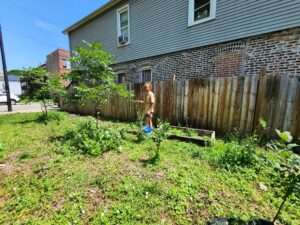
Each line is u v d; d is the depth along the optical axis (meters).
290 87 3.91
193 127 5.64
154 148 4.09
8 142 4.73
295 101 3.87
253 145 3.78
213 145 4.18
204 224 1.93
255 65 5.95
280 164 1.71
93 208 2.18
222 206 2.20
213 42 6.81
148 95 5.23
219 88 4.99
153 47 8.93
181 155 3.72
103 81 4.60
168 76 8.52
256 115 4.42
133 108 7.41
